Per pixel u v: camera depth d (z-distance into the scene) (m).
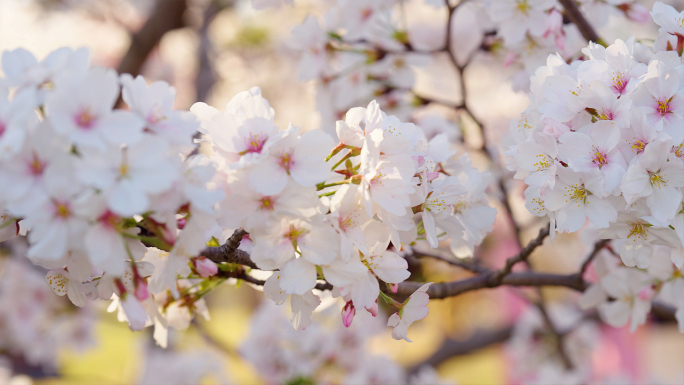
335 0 1.37
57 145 0.91
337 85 1.36
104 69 0.92
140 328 0.97
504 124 2.63
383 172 0.96
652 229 0.99
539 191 0.99
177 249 0.94
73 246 0.93
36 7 2.88
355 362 1.69
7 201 0.92
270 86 3.62
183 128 0.94
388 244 0.98
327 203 0.97
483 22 1.24
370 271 0.97
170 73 3.47
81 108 0.92
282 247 0.95
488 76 2.56
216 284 1.04
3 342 2.08
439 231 1.08
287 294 0.97
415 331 3.38
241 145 0.96
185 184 0.93
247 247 1.02
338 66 1.34
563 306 2.52
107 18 3.15
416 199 0.98
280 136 0.95
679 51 1.01
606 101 0.98
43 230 0.91
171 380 1.96
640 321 1.13
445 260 1.16
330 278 0.96
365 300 0.97
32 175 0.92
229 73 3.47
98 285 0.98
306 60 1.31
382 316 2.18
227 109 0.98
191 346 2.20
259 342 1.70
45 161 0.92
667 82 0.98
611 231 1.00
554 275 1.15
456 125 1.51
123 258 0.93
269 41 3.33
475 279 1.11
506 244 2.79
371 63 1.32
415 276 1.38
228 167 0.96
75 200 0.91
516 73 1.20
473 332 2.68
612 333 2.93
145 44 2.37
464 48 2.10
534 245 1.08
